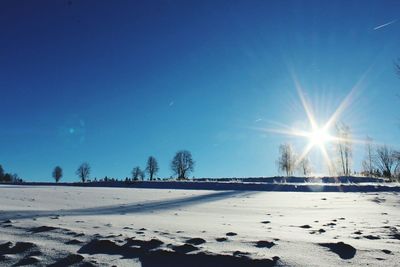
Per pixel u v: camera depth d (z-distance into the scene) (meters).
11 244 5.61
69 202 15.78
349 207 13.74
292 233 6.60
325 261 4.59
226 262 4.63
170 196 22.12
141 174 78.19
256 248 5.24
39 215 9.31
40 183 61.69
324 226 7.84
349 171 59.25
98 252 5.25
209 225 7.68
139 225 7.41
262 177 63.50
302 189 34.16
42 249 5.38
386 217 9.80
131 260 4.86
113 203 15.98
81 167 81.38
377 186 32.84
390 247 5.29
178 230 6.77
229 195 23.83
